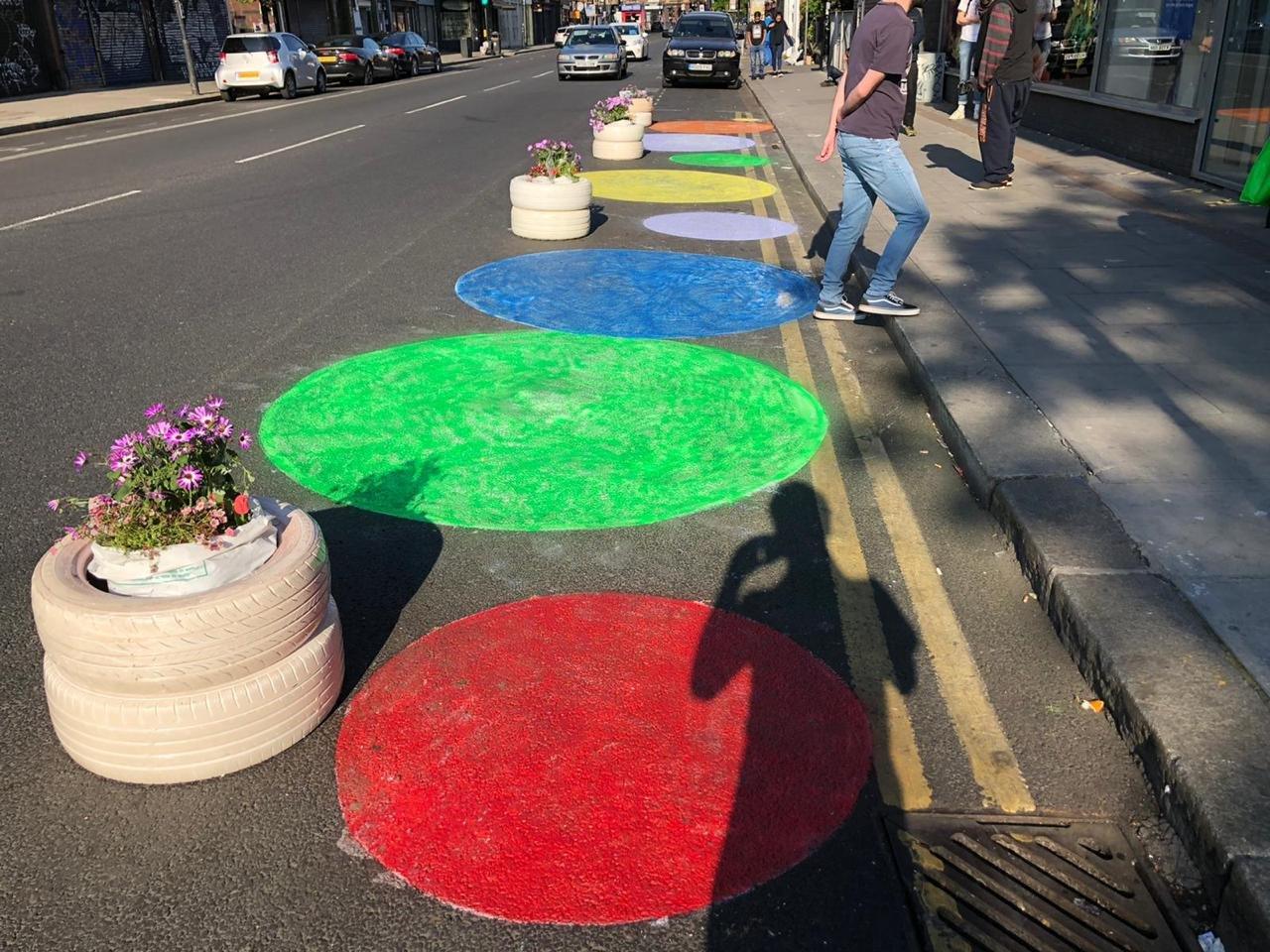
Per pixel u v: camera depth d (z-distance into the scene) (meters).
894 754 2.65
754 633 3.18
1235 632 2.87
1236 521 3.47
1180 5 10.14
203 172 13.02
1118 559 3.24
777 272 7.95
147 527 2.47
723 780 2.55
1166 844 2.37
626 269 8.00
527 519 3.93
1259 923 2.02
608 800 2.48
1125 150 11.38
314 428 4.77
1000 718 2.79
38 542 3.79
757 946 2.11
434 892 2.23
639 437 4.71
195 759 2.53
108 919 2.18
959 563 3.59
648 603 3.34
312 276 7.72
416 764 2.61
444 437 4.68
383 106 22.16
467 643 3.13
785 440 4.67
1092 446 4.09
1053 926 2.16
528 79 31.48
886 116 5.59
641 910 2.18
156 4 32.38
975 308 6.01
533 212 8.94
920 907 2.20
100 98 25.41
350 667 3.01
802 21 39.41
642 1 107.56
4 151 15.82
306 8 41.94
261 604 2.50
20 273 7.81
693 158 14.56
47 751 2.70
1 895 2.24
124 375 5.53
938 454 4.48
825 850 2.34
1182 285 6.36
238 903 2.21
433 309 6.79
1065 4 13.24
